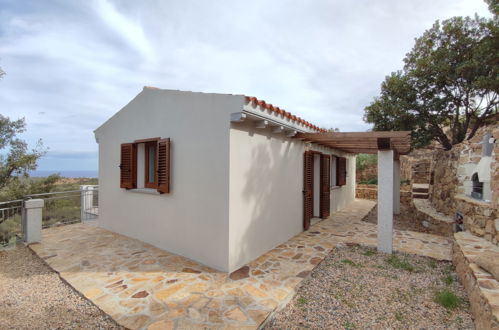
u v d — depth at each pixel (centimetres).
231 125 407
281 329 276
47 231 675
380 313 302
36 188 1134
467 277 346
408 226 802
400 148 671
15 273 418
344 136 520
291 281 374
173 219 499
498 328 215
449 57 879
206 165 438
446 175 788
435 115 964
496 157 421
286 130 542
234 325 268
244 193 439
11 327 277
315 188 845
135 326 267
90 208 882
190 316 285
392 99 1000
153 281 376
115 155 662
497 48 790
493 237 420
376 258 477
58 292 353
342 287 367
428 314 300
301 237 614
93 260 462
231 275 396
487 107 902
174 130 497
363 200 1340
